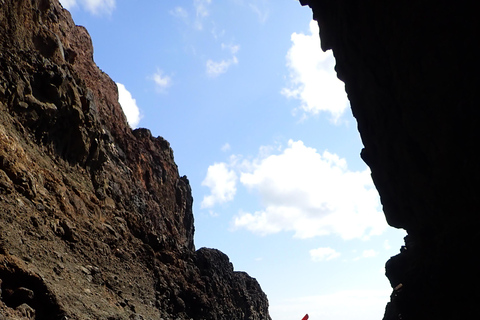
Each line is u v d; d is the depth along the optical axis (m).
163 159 54.56
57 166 28.20
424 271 14.11
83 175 31.56
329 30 19.64
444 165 13.40
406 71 14.06
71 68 33.09
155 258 36.25
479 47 11.12
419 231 16.08
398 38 14.07
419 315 14.25
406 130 14.98
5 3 27.45
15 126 24.55
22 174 22.55
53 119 27.64
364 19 15.86
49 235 22.20
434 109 13.14
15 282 15.57
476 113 11.48
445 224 14.22
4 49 26.39
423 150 14.32
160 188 50.88
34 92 26.92
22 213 20.92
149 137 55.44
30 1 30.44
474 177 12.09
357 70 17.56
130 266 30.81
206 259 46.59
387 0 14.25
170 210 52.03
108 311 20.05
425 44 12.90
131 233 35.44
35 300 15.59
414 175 15.31
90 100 33.03
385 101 16.20
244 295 50.06
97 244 27.55
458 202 13.32
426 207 15.27
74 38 46.09
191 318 34.91
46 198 24.42
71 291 18.81
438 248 13.70
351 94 18.97
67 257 22.58
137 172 46.56
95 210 30.38
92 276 23.81
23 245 18.69
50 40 31.61
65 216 25.81
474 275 11.75
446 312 12.72
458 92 12.09
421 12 12.77
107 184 36.06
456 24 11.68
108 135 42.59
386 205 18.48
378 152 17.81
